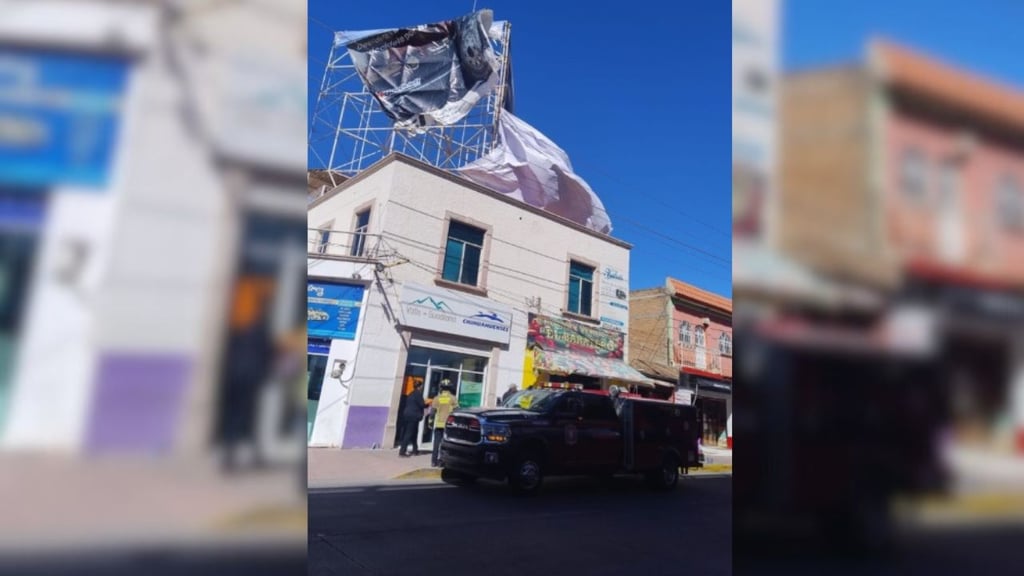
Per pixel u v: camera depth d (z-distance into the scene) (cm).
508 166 1367
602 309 1348
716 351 1730
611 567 386
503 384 1139
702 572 379
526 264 1227
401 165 1071
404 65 1411
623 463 745
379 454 902
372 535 432
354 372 958
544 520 530
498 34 1562
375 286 1003
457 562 377
